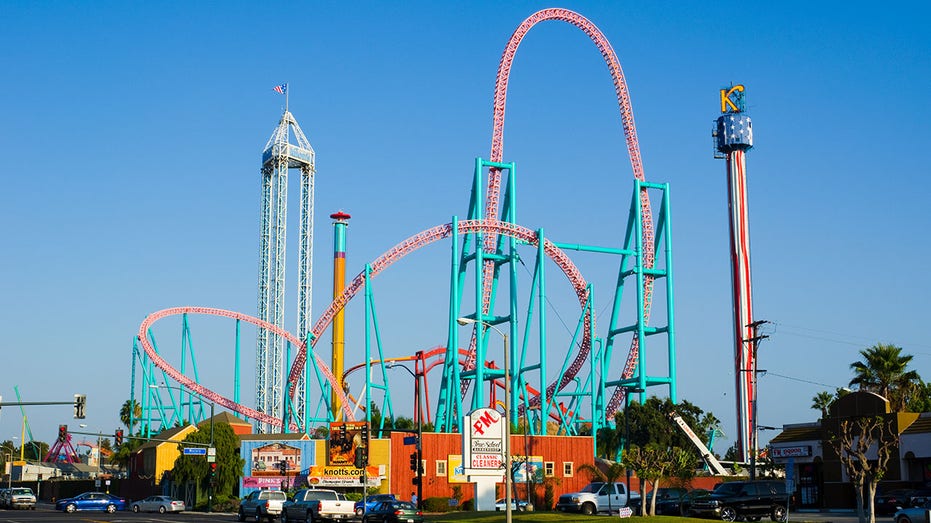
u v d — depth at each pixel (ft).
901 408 291.17
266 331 547.08
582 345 417.28
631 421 452.35
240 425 498.28
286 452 350.02
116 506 329.52
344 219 550.77
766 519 211.41
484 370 384.47
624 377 412.36
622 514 189.88
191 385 427.33
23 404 225.35
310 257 565.12
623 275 409.49
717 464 386.93
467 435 163.53
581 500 235.40
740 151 541.34
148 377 483.10
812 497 272.92
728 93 554.87
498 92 401.49
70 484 487.20
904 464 237.66
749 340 327.88
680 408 483.10
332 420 428.56
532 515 211.00
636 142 419.54
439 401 379.96
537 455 338.54
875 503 223.51
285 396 426.10
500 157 400.26
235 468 369.71
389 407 442.91
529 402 428.97
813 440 269.64
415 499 316.40
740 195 536.83
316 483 332.60
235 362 468.75
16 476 650.84
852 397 253.44
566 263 395.14
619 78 424.46
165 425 488.44
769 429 358.64
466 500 317.22
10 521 241.76
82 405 224.94
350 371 467.52
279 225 558.97
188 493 377.30
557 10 416.26
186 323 476.54
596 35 423.64
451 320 365.40
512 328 375.45
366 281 378.32
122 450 473.26
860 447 179.42
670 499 230.07
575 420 433.48
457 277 364.38
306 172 574.56
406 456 333.62
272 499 248.73
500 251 401.70
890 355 300.61
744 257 525.75
